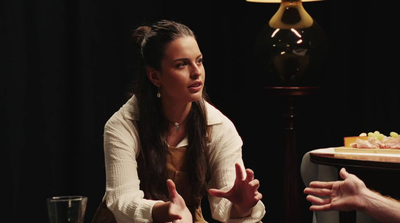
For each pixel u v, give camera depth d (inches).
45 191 160.7
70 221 69.7
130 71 175.3
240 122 194.4
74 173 166.9
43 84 159.8
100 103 169.8
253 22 192.7
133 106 101.1
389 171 100.5
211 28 192.2
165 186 100.3
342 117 184.5
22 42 155.6
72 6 165.6
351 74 182.9
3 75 152.7
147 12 180.5
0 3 151.9
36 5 158.2
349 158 105.7
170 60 94.5
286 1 148.0
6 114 153.3
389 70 177.2
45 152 160.4
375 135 120.2
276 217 193.8
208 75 192.4
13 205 154.3
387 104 177.8
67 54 165.2
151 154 99.3
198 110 101.1
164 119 100.8
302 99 189.2
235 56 193.9
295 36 143.3
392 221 79.5
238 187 86.8
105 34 170.7
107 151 98.7
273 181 193.5
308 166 123.2
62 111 164.1
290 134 148.8
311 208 83.1
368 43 179.6
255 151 194.2
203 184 101.3
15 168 154.6
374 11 178.5
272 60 145.9
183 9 187.9
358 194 81.4
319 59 146.0
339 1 183.2
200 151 100.6
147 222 88.5
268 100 192.4
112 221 100.1
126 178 95.9
